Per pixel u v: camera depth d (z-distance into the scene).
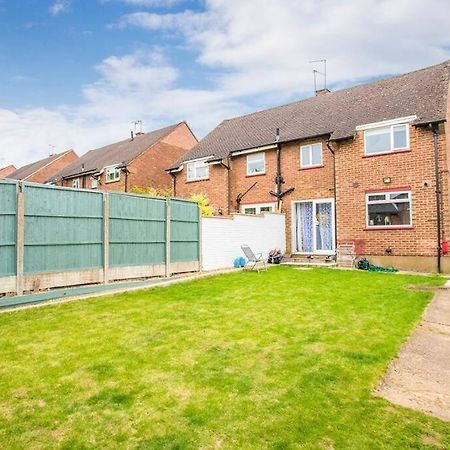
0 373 4.77
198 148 24.70
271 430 3.50
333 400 4.07
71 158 46.00
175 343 5.90
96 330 6.55
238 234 16.14
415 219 14.55
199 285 10.99
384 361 5.17
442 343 5.99
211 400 4.07
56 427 3.59
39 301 8.87
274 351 5.54
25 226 8.95
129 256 11.52
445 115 14.02
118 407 3.94
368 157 15.74
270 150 19.80
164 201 12.78
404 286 10.78
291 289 10.34
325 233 17.84
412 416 3.76
